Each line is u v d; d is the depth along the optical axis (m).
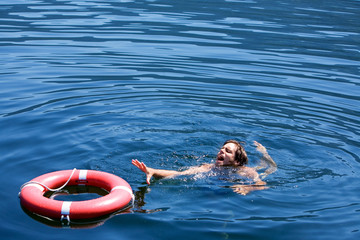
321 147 6.12
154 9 15.36
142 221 4.25
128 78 8.77
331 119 7.11
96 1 16.53
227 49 10.91
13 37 11.23
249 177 5.27
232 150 5.58
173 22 13.44
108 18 13.69
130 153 5.79
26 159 5.44
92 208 4.30
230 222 4.26
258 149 6.03
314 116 7.23
